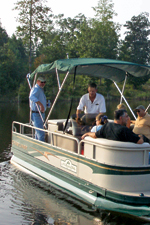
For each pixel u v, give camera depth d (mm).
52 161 4844
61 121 5680
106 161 3660
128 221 3686
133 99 35219
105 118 4242
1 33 52906
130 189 3592
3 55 43875
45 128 6020
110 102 31312
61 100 33031
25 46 59531
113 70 5828
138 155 3600
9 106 26828
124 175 3568
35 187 4906
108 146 3600
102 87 34594
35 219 3803
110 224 3615
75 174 4227
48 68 5094
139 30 50875
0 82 39031
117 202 3555
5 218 3838
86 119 4809
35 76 6195
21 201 4359
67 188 4355
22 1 25141
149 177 3656
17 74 43531
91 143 3900
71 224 3643
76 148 4445
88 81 31000
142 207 3441
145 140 4094
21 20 25609
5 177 5434
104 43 38375
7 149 7879
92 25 40781
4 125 12430
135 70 5402
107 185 3650
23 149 5953
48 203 4258
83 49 39188
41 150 5199
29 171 5594
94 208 3971
